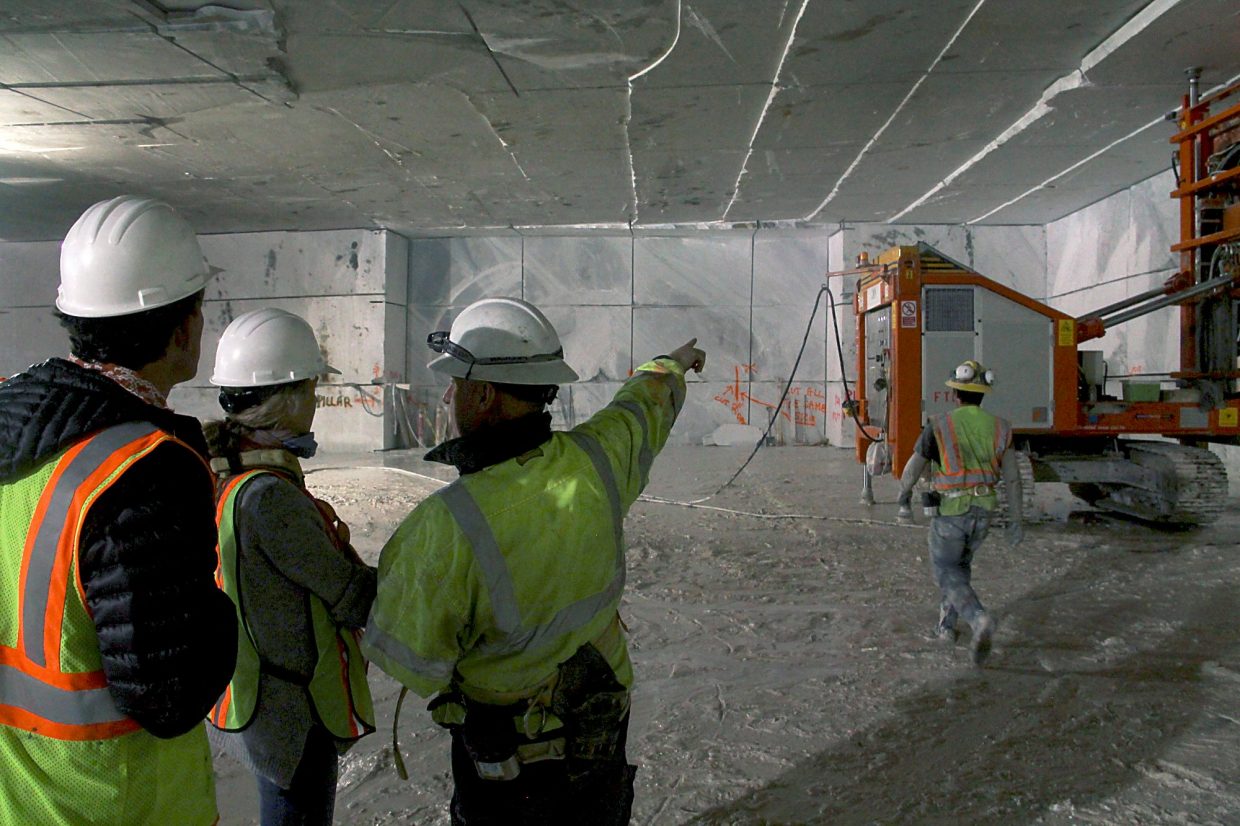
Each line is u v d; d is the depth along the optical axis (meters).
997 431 4.40
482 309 1.62
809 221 15.11
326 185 12.23
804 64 7.70
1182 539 7.11
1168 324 11.30
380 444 15.65
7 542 1.23
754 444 16.28
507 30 6.89
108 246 1.37
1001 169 11.26
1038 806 2.85
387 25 6.80
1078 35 7.23
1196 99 7.79
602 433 1.70
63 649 1.21
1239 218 7.44
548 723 1.57
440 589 1.44
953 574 4.37
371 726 2.03
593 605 1.59
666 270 16.41
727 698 3.88
